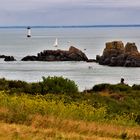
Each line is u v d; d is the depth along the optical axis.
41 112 33.09
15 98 35.88
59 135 24.91
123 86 77.38
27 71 199.38
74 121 31.17
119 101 53.47
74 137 24.92
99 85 77.75
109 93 70.06
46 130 26.36
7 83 60.56
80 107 36.00
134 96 64.31
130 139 27.03
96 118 34.59
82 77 175.75
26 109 33.09
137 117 39.72
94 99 52.34
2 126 26.34
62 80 58.78
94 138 25.50
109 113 42.91
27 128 26.42
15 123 28.58
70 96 52.94
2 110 31.03
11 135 23.75
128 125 35.03
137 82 163.38
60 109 34.19
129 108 49.91
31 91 56.41
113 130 29.64
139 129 32.44
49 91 56.19
